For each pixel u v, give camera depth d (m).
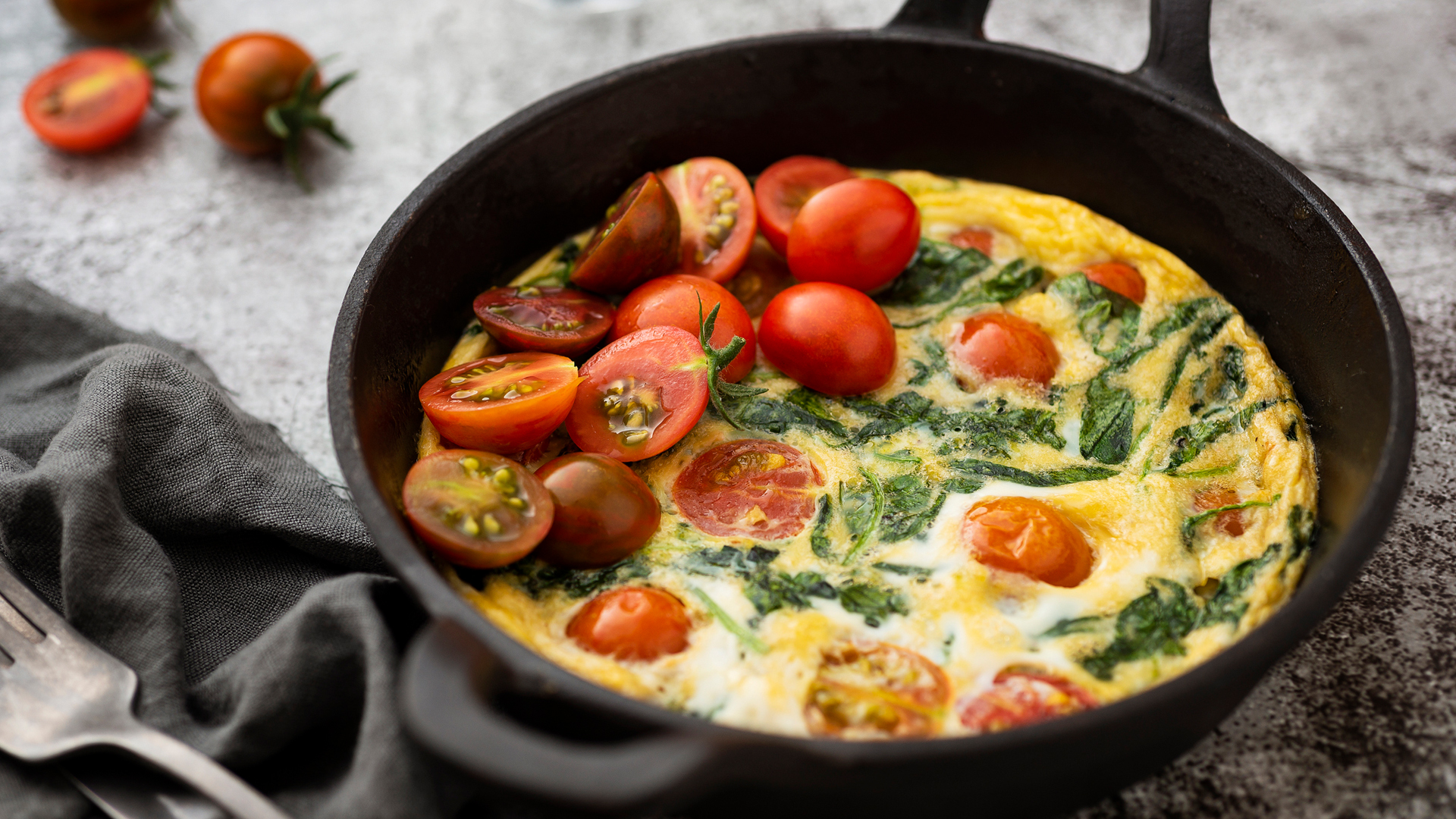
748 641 0.45
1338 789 0.46
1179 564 0.47
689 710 0.44
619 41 0.67
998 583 0.46
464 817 0.46
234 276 0.60
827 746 0.40
